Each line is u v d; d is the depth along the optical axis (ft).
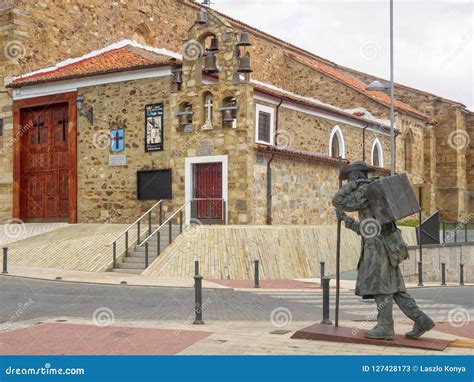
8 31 92.89
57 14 98.37
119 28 108.47
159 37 115.65
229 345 29.07
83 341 30.94
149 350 28.55
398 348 27.73
